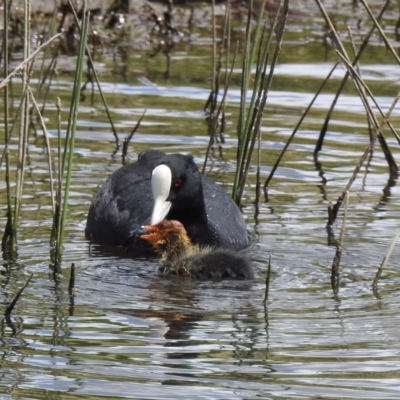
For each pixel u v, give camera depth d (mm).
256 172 14930
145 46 22516
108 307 9930
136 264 11664
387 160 14992
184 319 9617
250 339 9125
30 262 11305
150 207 12633
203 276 10992
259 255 11711
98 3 23594
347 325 9508
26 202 13297
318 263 11445
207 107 17859
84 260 11633
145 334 9227
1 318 9531
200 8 25219
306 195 14016
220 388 8141
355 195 13992
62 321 9500
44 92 18531
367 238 12258
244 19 24844
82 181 14273
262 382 8258
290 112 17875
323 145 16250
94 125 16797
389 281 10828
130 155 15391
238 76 20125
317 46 22625
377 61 21391
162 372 8414
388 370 8500
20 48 21141
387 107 18219
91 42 22500
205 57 21562
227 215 12820
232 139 16438
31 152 15438
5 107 12188
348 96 18969
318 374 8414
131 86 19219
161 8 24844
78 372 8383
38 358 8648
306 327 9461
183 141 16203
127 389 8094
